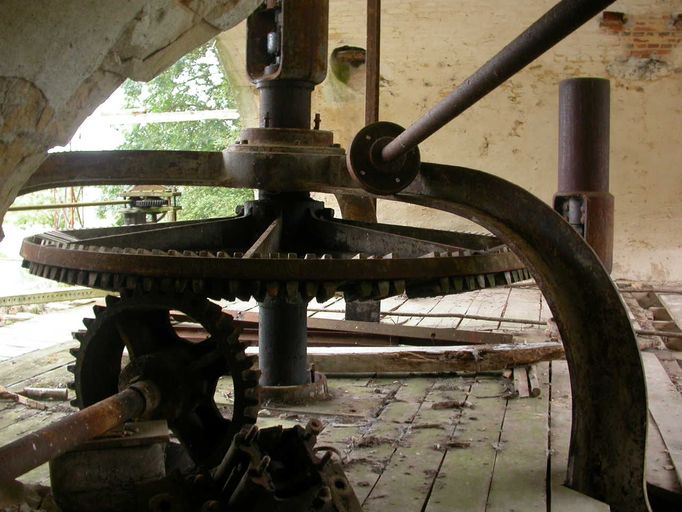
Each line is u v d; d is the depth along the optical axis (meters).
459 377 5.11
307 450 2.65
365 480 3.35
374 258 3.03
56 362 5.56
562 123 5.62
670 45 10.23
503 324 7.00
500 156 10.89
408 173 2.92
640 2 10.11
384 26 10.69
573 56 10.48
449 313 7.55
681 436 3.99
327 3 4.06
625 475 3.23
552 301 3.30
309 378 4.66
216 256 3.03
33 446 2.34
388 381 5.04
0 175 1.94
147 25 1.96
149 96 17.50
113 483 2.76
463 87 2.22
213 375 3.46
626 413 3.22
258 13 4.07
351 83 11.03
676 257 10.58
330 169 3.67
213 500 2.48
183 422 3.37
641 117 10.49
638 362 3.20
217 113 15.36
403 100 11.04
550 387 4.84
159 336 3.50
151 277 3.01
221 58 11.28
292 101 4.06
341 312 7.40
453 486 3.29
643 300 9.09
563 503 3.16
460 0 10.40
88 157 3.66
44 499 2.80
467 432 3.98
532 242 3.19
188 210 16.81
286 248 4.12
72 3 1.73
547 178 10.80
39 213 16.20
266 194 4.17
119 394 2.96
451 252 3.32
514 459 3.60
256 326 6.15
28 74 1.77
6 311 8.00
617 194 10.67
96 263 3.08
